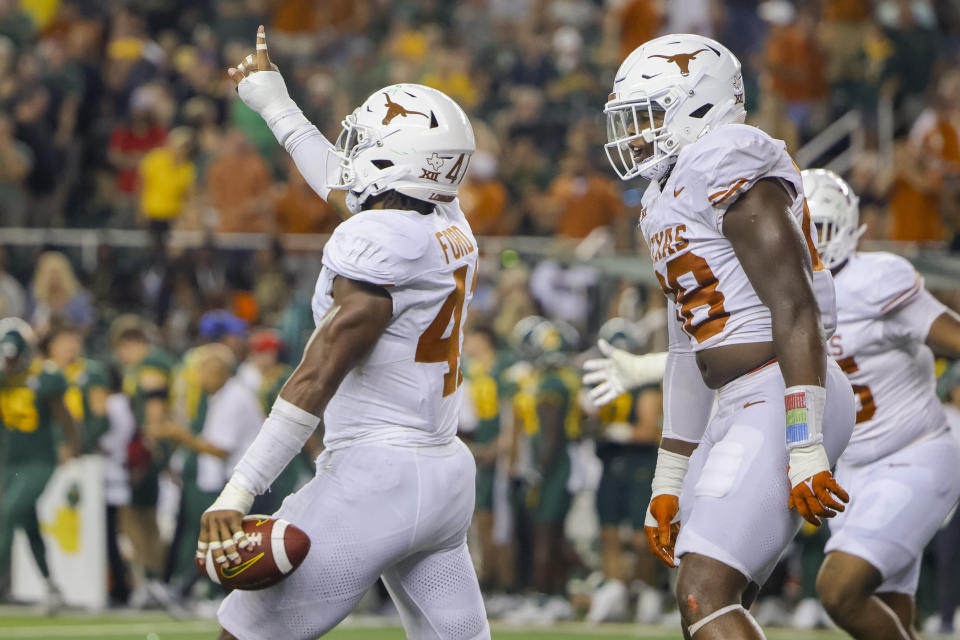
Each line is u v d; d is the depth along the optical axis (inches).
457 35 2251.5
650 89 530.0
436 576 544.1
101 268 1619.1
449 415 534.0
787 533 509.4
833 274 695.7
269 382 1339.8
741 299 514.0
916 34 1930.4
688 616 504.4
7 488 1322.6
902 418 694.5
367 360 515.8
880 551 673.0
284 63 2164.1
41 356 1438.2
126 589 1429.6
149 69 1998.0
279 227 1711.4
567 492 1349.7
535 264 1636.3
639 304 1572.3
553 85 2098.9
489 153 1887.3
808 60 1913.1
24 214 1777.8
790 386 490.0
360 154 531.2
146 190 1774.1
